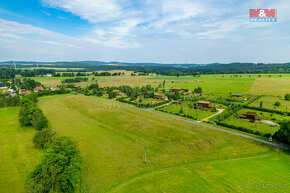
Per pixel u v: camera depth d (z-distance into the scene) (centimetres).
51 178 3086
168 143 5397
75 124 7238
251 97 12500
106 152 4872
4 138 5791
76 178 3225
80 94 15712
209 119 7744
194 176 3722
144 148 5106
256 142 5312
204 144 5256
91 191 3322
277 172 3816
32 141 5303
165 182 3550
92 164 4250
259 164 4144
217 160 4378
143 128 6662
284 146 5025
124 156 4653
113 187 3434
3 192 3325
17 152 4841
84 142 5528
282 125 5156
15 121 7594
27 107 7556
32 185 2948
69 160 3531
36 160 4419
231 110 8794
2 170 4019
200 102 10162
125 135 6069
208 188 3338
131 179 3684
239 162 4250
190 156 4606
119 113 8812
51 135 4978
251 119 7538
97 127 6862
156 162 4331
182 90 15950
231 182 3497
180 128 6594
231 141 5416
